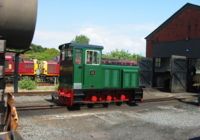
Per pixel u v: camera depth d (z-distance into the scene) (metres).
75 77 17.56
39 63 36.12
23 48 8.59
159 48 36.34
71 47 17.80
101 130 12.97
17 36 7.97
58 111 16.78
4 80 7.80
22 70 34.66
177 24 34.59
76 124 13.80
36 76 36.00
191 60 29.03
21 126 12.80
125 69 20.02
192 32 32.94
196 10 32.59
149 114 16.84
